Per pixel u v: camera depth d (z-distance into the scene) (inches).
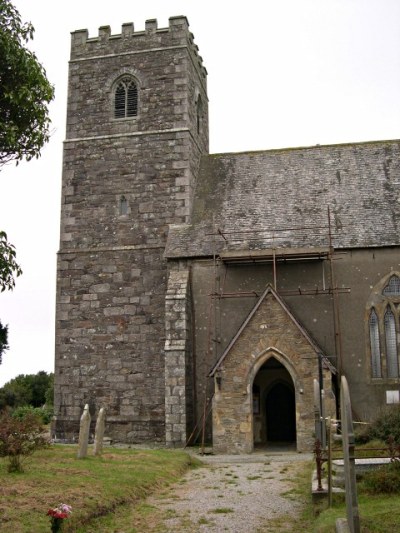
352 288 1021.8
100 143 1192.2
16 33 524.1
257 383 1047.6
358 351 1000.2
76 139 1202.6
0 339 1535.4
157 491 609.0
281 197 1140.5
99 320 1106.1
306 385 905.5
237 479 669.9
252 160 1232.8
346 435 374.6
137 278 1109.1
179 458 770.8
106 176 1173.1
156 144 1169.4
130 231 1136.2
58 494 508.1
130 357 1079.0
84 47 1251.2
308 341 916.0
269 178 1184.8
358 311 1013.8
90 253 1139.3
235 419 916.6
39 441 769.6
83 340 1104.2
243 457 861.2
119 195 1159.0
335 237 1044.5
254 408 1042.7
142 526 479.5
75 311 1119.6
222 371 933.8
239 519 496.4
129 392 1066.1
